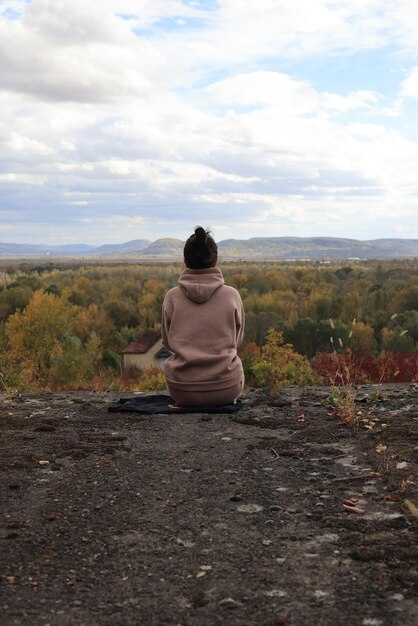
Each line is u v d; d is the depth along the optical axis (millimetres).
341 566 2645
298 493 3568
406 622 2207
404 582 2471
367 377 9164
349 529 3020
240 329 6090
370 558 2688
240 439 4793
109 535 3020
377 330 76375
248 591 2463
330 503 3389
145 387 10766
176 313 5887
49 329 46031
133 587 2514
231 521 3184
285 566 2666
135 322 89125
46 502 3459
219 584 2523
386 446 4406
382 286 106625
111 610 2342
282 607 2336
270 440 4711
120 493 3604
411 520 3084
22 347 44219
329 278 132000
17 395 7008
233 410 5750
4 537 2982
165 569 2664
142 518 3232
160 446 4617
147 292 105062
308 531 3029
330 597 2395
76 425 5312
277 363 10023
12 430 5121
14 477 3873
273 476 3877
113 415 5730
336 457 4234
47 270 180375
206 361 5719
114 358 41188
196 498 3521
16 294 89688
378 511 3240
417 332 66250
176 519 3217
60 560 2750
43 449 4492
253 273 136625
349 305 88188
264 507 3367
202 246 5949
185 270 6020
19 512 3312
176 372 5770
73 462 4211
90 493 3604
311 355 55969
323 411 5773
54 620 2275
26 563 2719
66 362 33594
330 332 55250
